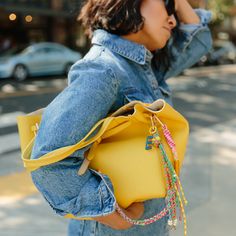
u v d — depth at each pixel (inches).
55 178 45.0
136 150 47.5
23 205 153.5
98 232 53.5
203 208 149.5
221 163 202.8
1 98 435.5
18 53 604.7
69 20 759.1
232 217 142.8
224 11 957.2
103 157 47.6
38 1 670.5
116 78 47.8
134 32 52.9
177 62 69.8
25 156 47.6
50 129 44.2
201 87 579.5
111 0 52.3
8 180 181.0
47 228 135.3
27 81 594.2
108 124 45.6
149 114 47.8
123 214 46.0
